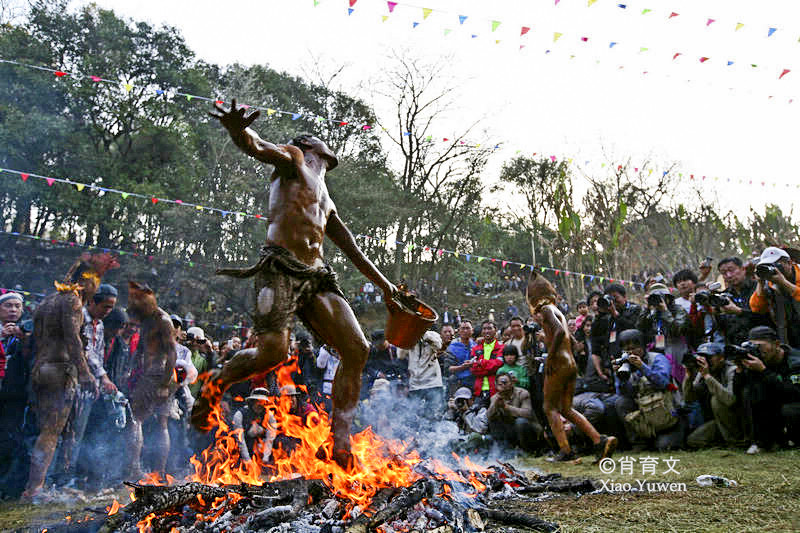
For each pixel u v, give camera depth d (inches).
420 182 1327.5
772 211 647.1
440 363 379.6
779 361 234.5
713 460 219.6
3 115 975.6
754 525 117.7
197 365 286.8
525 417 281.9
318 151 146.4
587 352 313.0
